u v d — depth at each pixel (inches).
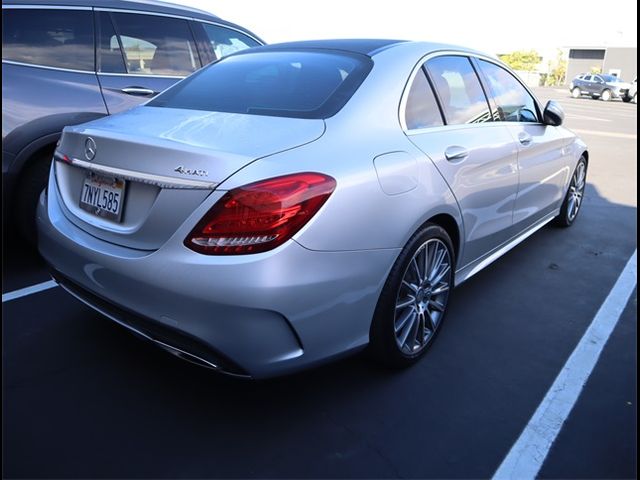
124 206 84.9
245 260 74.5
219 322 75.9
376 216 88.0
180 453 83.0
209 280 74.6
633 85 1157.7
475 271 130.0
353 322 88.4
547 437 90.3
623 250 183.5
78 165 92.9
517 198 142.3
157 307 79.5
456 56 128.3
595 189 283.3
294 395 97.8
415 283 103.0
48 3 147.1
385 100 101.3
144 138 83.6
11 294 129.0
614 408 98.2
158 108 105.6
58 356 105.3
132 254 81.7
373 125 96.7
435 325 113.4
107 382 98.3
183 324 77.8
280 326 78.3
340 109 95.3
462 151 112.7
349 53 111.9
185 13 184.5
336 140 88.7
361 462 83.0
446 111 117.0
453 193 108.1
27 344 108.5
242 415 91.9
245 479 78.9
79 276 91.2
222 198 75.0
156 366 104.0
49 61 145.8
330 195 80.8
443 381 104.0
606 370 110.3
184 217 76.8
